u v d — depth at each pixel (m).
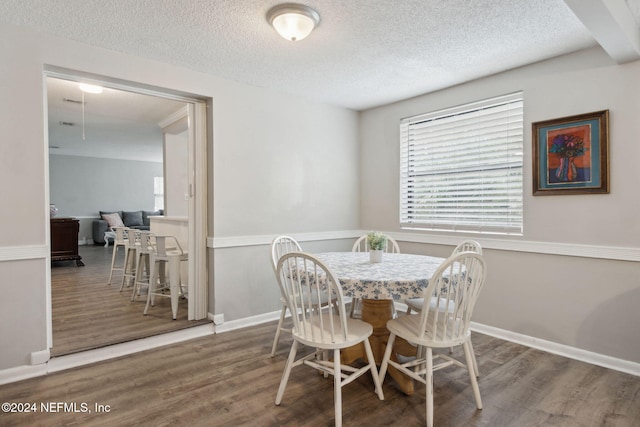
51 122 4.98
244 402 2.04
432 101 3.56
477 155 3.24
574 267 2.63
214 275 3.15
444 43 2.49
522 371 2.41
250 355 2.68
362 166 4.29
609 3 1.76
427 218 3.67
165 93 2.98
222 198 3.18
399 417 1.89
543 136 2.77
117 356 2.65
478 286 1.96
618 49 2.18
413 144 3.79
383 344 2.39
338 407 1.78
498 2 1.99
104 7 2.03
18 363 2.28
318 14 2.11
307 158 3.80
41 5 2.01
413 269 2.27
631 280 2.38
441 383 2.25
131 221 8.94
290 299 2.06
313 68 2.95
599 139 2.49
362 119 4.28
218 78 3.13
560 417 1.89
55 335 2.81
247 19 2.17
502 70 2.99
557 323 2.71
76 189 8.64
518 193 2.97
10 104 2.23
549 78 2.74
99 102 3.93
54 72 2.47
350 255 2.88
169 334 2.91
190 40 2.44
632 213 2.38
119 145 7.11
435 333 1.85
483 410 1.95
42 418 1.88
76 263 6.01
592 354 2.54
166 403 2.02
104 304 3.75
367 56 2.71
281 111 3.57
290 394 2.12
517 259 2.93
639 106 2.34
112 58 2.59
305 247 3.82
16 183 2.26
